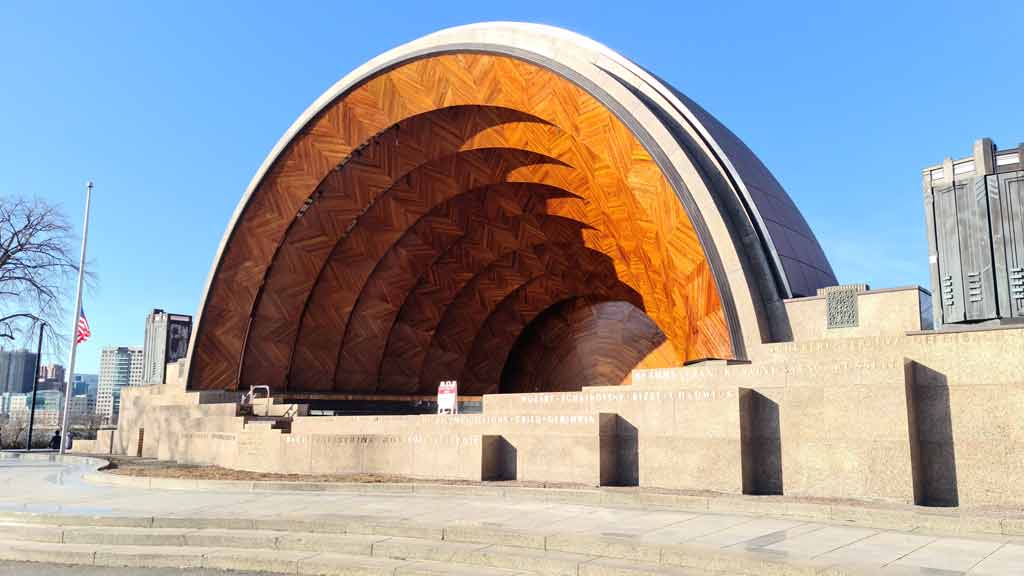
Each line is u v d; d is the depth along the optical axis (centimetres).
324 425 1697
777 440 1080
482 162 2628
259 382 3042
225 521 928
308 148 2627
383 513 966
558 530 804
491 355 3678
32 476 1675
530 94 2097
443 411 1706
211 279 2839
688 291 1819
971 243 1005
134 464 2073
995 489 904
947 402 951
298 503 1095
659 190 1839
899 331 1280
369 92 2420
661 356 3189
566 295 3400
